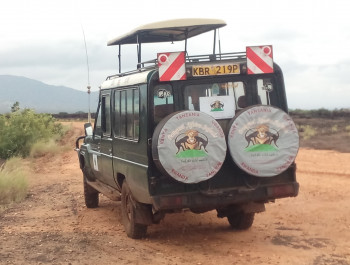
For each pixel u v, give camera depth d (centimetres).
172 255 529
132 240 598
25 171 1180
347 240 570
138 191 564
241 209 591
